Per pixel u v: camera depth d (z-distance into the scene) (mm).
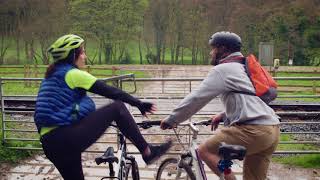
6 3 43750
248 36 46281
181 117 3525
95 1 47844
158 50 50188
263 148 3484
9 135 7910
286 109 12000
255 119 3432
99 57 49906
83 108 3199
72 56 3273
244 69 3557
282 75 24609
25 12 43781
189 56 50562
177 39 49062
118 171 3803
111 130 7945
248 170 3957
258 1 47250
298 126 10422
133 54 52531
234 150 3094
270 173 6082
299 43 45094
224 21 47500
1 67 30812
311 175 6000
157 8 48531
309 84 19203
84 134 3160
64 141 3113
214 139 3574
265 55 22922
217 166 3494
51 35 43969
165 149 3674
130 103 3232
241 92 3447
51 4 44125
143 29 50250
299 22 45188
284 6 46281
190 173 3762
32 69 28656
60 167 3242
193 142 3807
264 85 3500
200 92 3457
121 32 49875
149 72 28047
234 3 47312
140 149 3477
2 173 6047
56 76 3166
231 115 3549
